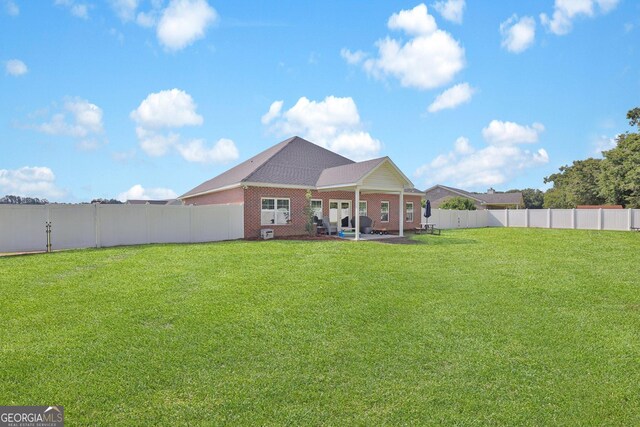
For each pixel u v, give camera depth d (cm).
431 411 374
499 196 5275
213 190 2267
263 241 1783
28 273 960
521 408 382
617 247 1711
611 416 371
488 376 451
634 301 792
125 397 386
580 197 4794
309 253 1362
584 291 871
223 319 627
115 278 913
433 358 498
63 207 1488
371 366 471
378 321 641
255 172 2056
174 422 346
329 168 2386
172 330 575
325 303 730
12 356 470
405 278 975
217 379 429
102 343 519
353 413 368
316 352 509
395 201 2714
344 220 2419
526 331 606
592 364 489
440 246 1681
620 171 3328
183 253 1328
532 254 1462
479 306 740
